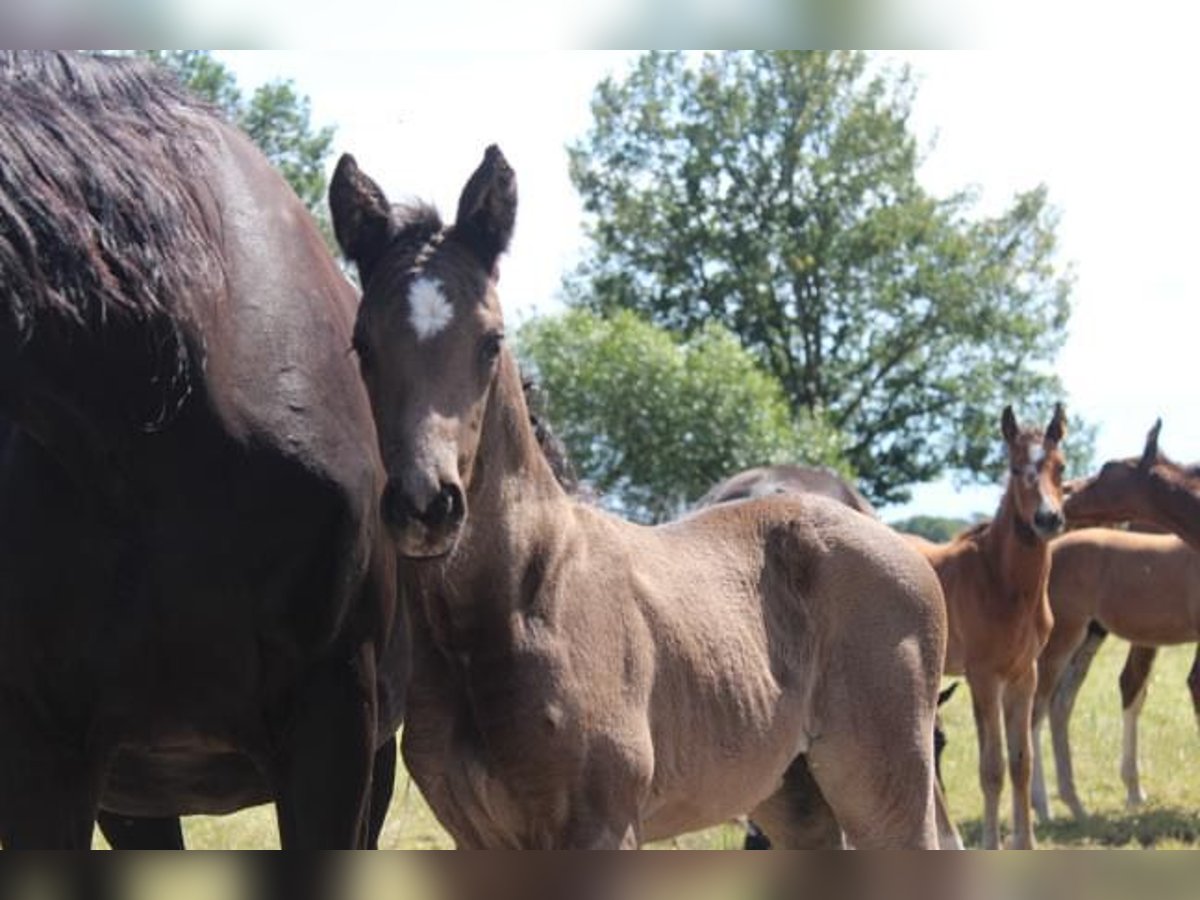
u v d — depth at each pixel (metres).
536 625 3.91
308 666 3.96
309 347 4.11
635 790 4.02
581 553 4.10
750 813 4.90
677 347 28.12
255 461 3.88
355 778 4.02
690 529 4.74
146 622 3.81
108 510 3.79
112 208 3.63
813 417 32.56
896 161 36.88
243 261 4.07
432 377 3.52
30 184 3.52
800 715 4.73
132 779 4.24
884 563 4.86
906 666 4.82
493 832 4.02
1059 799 10.24
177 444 3.79
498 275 3.79
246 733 3.97
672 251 37.50
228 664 3.88
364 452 4.12
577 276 38.41
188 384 3.74
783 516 4.89
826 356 38.12
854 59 36.59
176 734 3.95
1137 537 10.55
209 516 3.83
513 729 3.87
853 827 4.85
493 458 3.85
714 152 36.81
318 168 23.48
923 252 37.12
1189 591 10.16
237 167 4.25
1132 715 10.19
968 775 10.85
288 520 3.90
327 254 4.59
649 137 37.06
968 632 9.05
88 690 3.85
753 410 26.69
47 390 3.66
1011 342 37.75
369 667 4.07
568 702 3.89
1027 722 8.96
